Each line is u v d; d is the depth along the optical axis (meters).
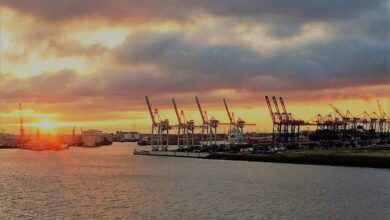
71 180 150.50
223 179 151.25
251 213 84.69
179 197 106.38
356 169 188.38
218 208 90.06
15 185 134.12
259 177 157.62
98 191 119.06
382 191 116.81
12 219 79.56
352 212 85.94
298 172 175.88
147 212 85.75
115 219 79.38
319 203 96.75
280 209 89.00
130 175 169.00
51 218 80.31
